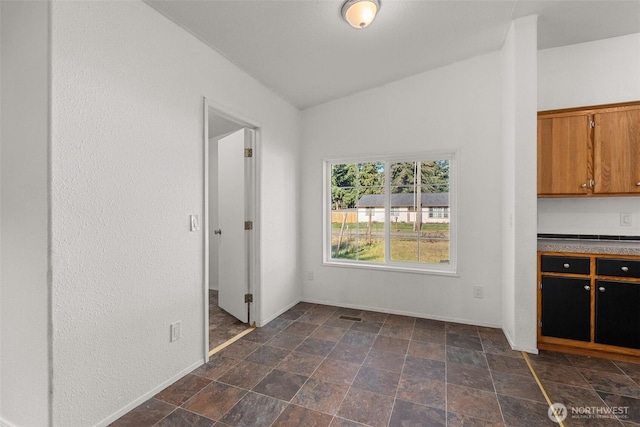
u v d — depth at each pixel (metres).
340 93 3.39
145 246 1.82
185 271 2.10
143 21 1.80
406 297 3.25
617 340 2.24
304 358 2.33
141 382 1.79
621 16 2.35
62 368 1.43
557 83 2.81
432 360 2.29
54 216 1.39
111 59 1.63
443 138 3.08
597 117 2.47
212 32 2.15
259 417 1.67
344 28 2.26
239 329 2.90
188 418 1.66
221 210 3.44
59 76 1.40
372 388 1.94
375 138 3.37
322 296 3.65
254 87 2.86
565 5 2.21
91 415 1.54
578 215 2.77
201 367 2.19
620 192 2.43
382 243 3.47
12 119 1.49
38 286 1.41
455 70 3.02
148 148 1.84
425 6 2.12
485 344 2.55
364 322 3.06
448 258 3.19
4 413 1.56
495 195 2.89
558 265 2.38
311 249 3.70
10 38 1.50
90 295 1.54
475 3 2.14
